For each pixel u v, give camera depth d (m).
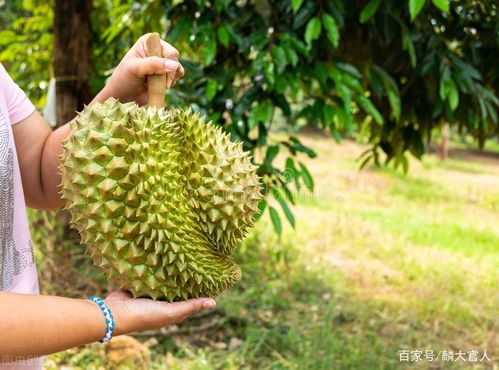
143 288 1.11
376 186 9.68
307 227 6.36
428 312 4.10
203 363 3.05
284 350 3.43
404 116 3.02
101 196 1.08
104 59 3.75
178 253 1.15
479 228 7.13
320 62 2.32
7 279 1.11
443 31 2.83
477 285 4.77
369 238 6.08
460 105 2.82
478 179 11.86
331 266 5.06
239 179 1.27
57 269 3.46
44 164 1.28
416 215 7.73
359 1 2.55
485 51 2.87
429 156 14.89
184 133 1.27
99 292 3.45
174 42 2.38
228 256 1.34
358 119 3.32
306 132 15.62
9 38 3.69
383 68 2.85
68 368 2.83
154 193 1.12
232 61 2.61
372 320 3.95
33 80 3.75
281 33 2.34
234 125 2.31
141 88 1.28
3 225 1.07
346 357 3.33
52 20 3.77
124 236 1.10
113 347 2.98
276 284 4.38
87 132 1.09
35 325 0.90
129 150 1.09
